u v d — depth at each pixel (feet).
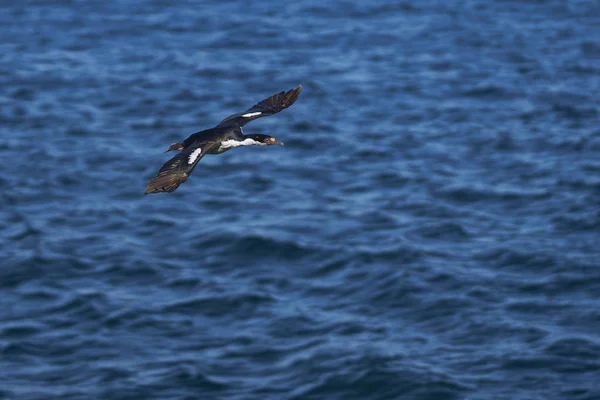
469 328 90.63
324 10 207.82
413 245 106.63
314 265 103.65
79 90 160.97
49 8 206.80
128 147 138.31
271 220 114.52
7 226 112.78
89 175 128.06
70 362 86.48
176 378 83.97
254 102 157.48
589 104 155.53
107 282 100.32
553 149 136.98
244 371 85.15
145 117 150.20
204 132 53.16
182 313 94.58
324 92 161.38
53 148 136.77
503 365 84.84
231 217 115.55
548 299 95.81
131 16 201.98
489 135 142.82
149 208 118.42
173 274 101.91
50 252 105.70
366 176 128.57
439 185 124.77
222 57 178.81
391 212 116.78
